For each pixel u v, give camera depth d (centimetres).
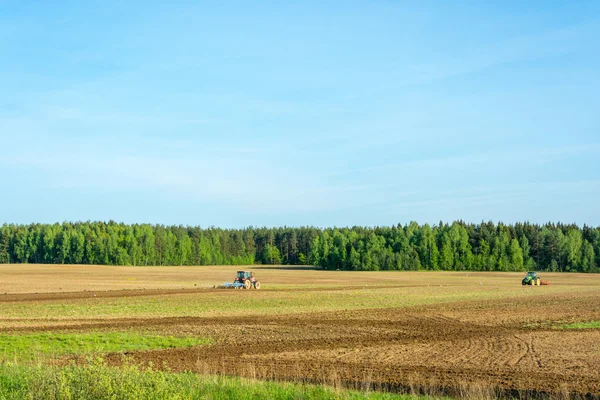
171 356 2373
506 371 2095
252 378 1764
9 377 1409
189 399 1196
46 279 9162
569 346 2733
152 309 4409
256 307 4669
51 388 1088
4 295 5666
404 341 2884
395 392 1706
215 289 6925
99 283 8181
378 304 5044
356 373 2019
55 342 2650
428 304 5066
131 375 1137
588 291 6950
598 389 1795
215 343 2775
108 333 2992
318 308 4625
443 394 1700
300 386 1532
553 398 1670
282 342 2825
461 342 2856
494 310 4522
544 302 5281
